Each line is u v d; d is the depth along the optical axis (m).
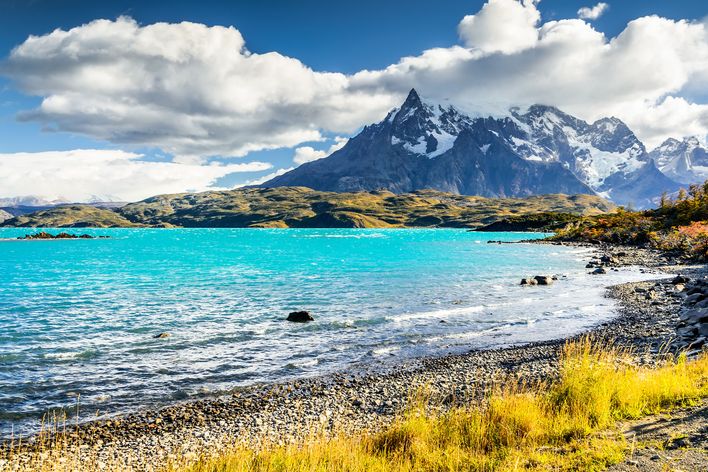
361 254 120.69
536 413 13.53
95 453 15.98
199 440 17.02
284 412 19.66
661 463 9.50
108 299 49.91
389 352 28.86
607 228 172.38
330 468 11.30
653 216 179.38
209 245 175.00
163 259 108.25
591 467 9.60
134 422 18.69
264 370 25.45
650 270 75.81
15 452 15.93
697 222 137.25
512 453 11.23
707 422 11.62
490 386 21.47
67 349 29.62
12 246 179.25
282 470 11.79
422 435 13.31
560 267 83.81
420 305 45.19
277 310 42.81
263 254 122.75
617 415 13.15
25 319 39.34
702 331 28.12
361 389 22.27
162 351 29.20
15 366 25.92
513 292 53.66
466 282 62.91
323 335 33.25
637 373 17.09
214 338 32.41
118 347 30.12
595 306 43.69
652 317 37.34
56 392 22.02
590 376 15.22
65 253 135.38
